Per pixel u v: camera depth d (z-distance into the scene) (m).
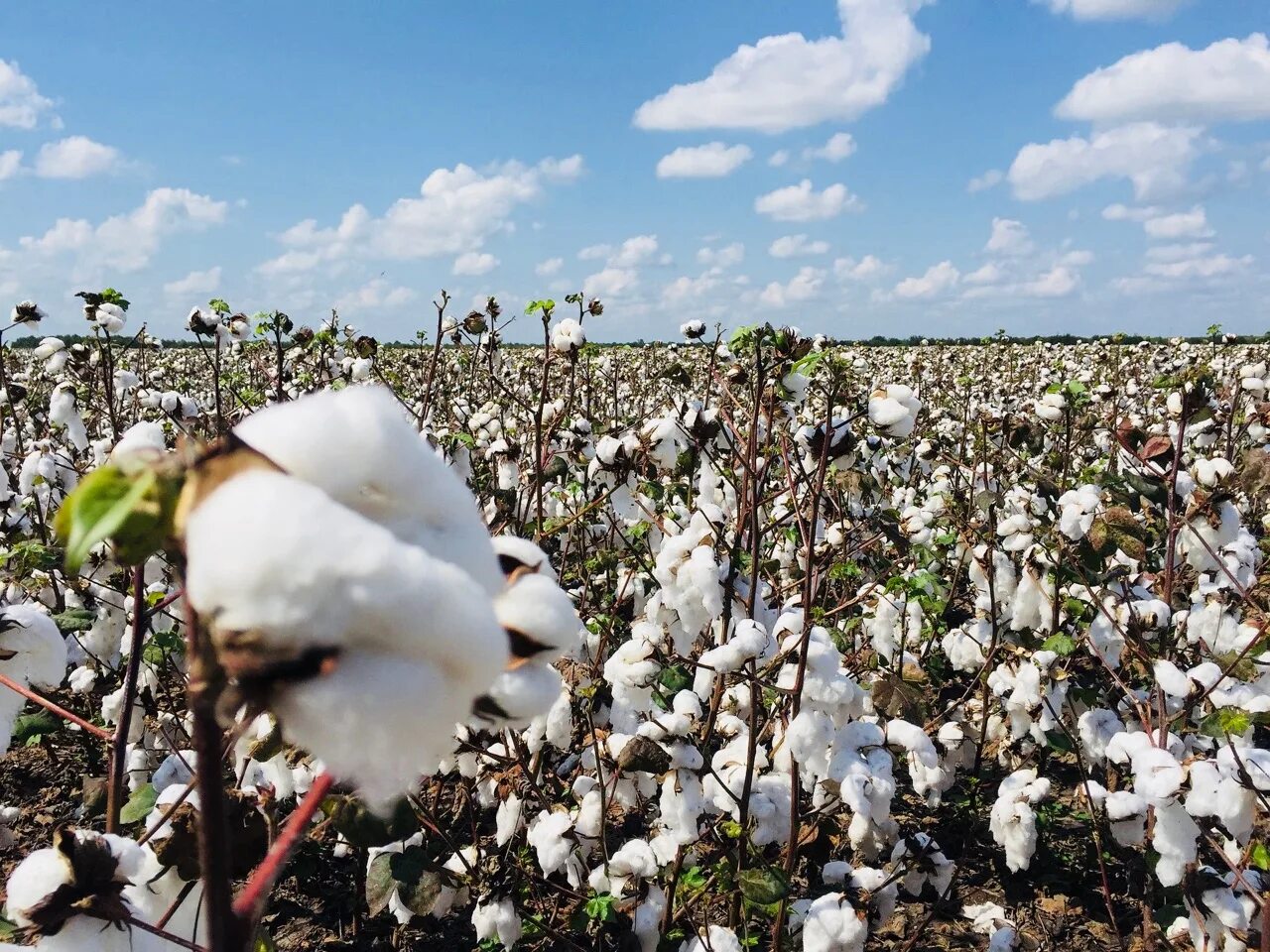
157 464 0.58
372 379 5.93
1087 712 3.58
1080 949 3.51
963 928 3.71
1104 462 5.77
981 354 19.75
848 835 3.33
